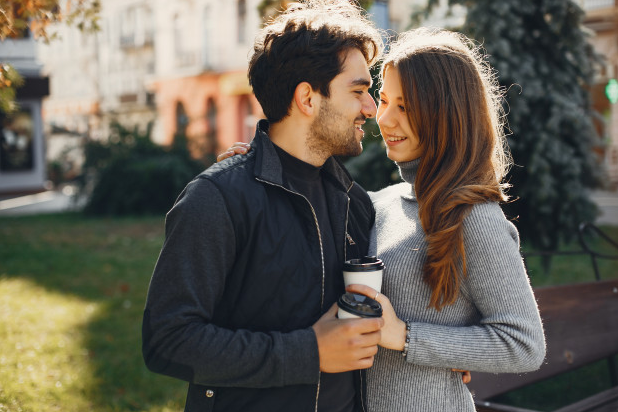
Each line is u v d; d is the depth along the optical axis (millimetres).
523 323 1451
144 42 24328
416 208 1726
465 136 1595
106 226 11398
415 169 1730
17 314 5125
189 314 1350
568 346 2934
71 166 20578
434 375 1598
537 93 5746
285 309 1444
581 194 6031
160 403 3490
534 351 1454
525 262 2344
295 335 1382
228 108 20609
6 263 7477
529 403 3619
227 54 20422
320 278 1499
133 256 8180
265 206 1455
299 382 1369
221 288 1402
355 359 1377
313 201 1606
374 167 5727
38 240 9547
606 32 12852
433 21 6543
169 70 23078
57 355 4176
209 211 1377
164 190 13508
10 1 2381
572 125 5938
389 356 1641
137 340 4586
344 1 1738
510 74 5703
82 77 28984
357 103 1534
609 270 6676
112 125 14422
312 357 1364
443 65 1611
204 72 21062
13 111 2598
